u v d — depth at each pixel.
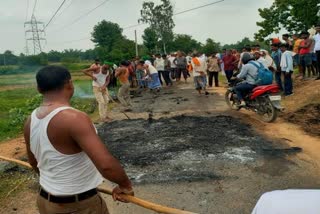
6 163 7.13
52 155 2.47
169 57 21.23
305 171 5.94
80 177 2.52
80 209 2.55
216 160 6.54
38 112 2.56
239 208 4.86
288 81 11.89
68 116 2.43
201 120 9.68
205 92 14.77
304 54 13.33
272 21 29.23
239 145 7.32
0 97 22.41
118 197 2.86
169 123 9.55
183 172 6.09
